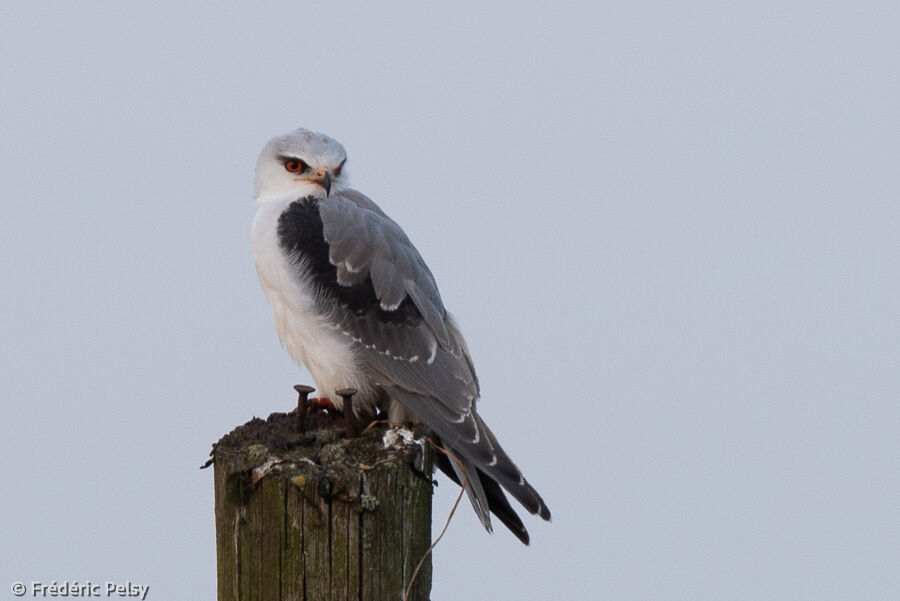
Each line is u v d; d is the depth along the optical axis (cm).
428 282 1152
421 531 969
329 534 912
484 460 1055
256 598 937
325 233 1133
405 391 1112
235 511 941
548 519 1019
